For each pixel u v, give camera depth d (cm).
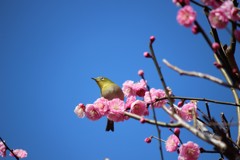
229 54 723
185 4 602
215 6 611
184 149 729
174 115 609
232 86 553
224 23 583
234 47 724
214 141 570
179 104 800
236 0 675
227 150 591
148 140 782
